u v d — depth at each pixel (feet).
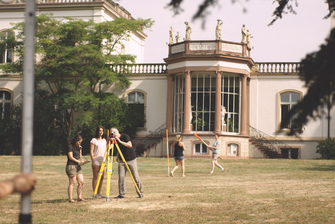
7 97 120.67
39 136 108.47
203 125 103.19
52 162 76.18
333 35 10.52
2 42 107.34
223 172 60.23
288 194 33.86
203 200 31.42
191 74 103.45
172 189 39.22
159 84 113.50
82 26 109.50
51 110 110.32
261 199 31.42
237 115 105.09
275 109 108.47
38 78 107.34
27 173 7.37
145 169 65.00
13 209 29.40
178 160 54.19
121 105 110.01
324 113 10.52
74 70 107.04
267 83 109.29
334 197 31.48
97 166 34.55
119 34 113.09
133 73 114.52
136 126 114.62
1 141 113.09
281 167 66.80
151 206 29.19
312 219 23.61
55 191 39.55
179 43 104.32
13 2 125.18
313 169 62.80
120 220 24.63
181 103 106.11
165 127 111.65
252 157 103.04
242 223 23.16
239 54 103.50
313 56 10.64
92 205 30.04
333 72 10.41
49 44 107.76
